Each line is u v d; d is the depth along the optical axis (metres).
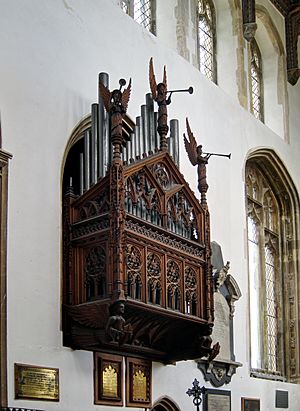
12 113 10.57
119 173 10.62
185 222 12.07
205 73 17.30
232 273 15.91
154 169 11.56
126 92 11.12
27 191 10.57
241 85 17.81
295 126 20.83
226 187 16.25
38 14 11.38
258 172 19.66
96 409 11.18
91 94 12.15
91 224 10.89
